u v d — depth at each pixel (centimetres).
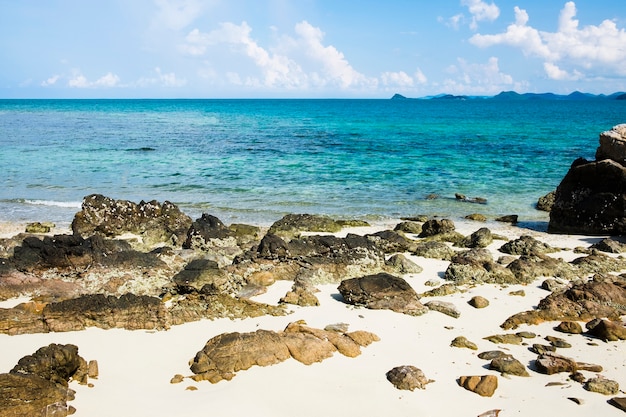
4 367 1052
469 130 8094
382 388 1026
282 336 1170
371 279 1523
